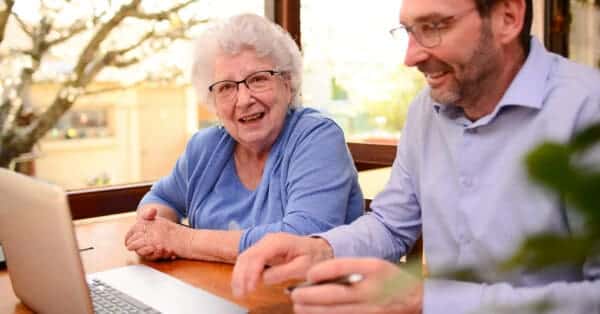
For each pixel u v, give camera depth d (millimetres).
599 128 280
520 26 1049
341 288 686
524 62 1099
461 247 1168
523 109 1071
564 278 820
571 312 630
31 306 1083
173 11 2395
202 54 1562
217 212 1604
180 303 1073
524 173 281
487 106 1126
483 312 404
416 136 1307
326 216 1438
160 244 1374
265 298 1087
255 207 1548
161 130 2471
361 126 2631
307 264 987
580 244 278
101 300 1097
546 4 2570
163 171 2510
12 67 2195
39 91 2270
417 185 1324
